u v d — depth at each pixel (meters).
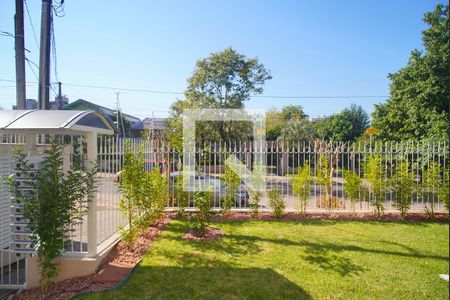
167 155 8.52
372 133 16.41
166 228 6.81
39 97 7.50
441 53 12.72
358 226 7.12
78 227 6.39
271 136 25.06
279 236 6.28
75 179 3.96
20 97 7.55
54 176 3.79
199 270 4.51
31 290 3.94
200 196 6.57
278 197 7.94
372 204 7.91
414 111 13.09
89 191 4.23
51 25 8.31
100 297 3.68
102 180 5.96
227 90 16.89
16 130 3.90
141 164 5.73
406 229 6.88
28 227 3.75
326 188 8.71
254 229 6.83
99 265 4.53
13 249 4.00
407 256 5.14
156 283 4.07
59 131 3.98
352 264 4.77
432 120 12.16
